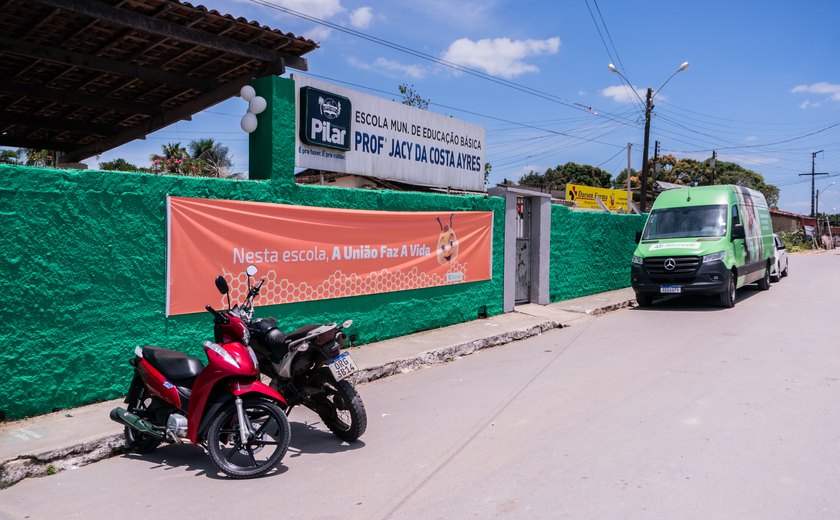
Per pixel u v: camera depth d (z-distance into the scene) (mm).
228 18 6617
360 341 8914
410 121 10648
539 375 7570
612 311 13594
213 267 6938
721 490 4043
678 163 60375
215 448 4500
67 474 4660
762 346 9008
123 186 6168
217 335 4914
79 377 5922
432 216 10078
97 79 8227
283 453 4566
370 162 9805
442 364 8516
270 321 5129
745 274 14734
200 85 8320
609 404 6168
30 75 8047
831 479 4211
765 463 4508
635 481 4215
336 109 8953
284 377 5086
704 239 13617
